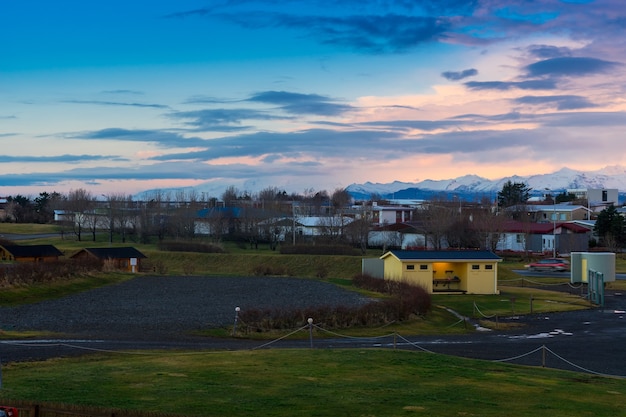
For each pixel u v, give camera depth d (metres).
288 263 88.50
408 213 153.38
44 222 162.25
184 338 32.53
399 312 42.19
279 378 21.52
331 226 110.38
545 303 55.41
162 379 20.72
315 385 20.62
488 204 158.00
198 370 22.50
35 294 49.66
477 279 62.16
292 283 67.06
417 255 62.53
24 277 53.38
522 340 37.09
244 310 42.41
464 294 61.16
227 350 28.47
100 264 71.88
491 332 40.81
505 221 112.56
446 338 37.28
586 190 196.75
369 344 33.28
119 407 16.69
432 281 62.22
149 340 31.08
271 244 107.06
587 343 36.38
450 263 63.03
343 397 19.06
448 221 103.25
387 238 108.81
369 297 54.69
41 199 184.25
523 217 118.50
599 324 44.50
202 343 31.02
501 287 68.19
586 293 62.44
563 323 45.06
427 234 102.25
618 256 98.88
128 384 19.81
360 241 105.38
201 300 51.09
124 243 113.75
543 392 21.30
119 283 63.69
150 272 79.12
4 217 163.88
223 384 20.27
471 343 35.31
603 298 53.84
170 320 39.22
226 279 70.88
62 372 21.50
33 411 13.13
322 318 38.16
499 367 26.12
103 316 40.41
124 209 134.25
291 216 129.88
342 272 85.19
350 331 37.84
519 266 88.94
